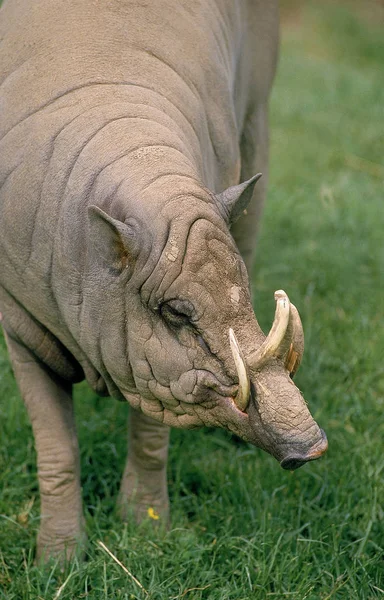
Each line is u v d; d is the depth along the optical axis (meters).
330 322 6.73
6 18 4.55
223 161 4.76
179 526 4.87
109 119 3.94
